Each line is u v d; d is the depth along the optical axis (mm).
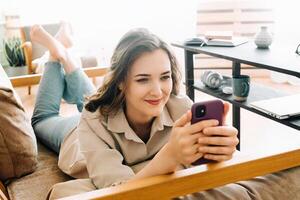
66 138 1245
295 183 740
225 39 2072
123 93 926
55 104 1618
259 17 3613
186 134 628
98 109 968
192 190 658
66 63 1633
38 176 1211
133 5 3602
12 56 3521
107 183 861
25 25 3531
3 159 1132
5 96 1101
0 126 1098
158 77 853
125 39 891
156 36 889
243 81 1760
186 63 2152
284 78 3455
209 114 641
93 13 3617
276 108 1576
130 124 992
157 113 885
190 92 2156
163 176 651
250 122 2594
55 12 3629
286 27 3246
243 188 716
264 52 1792
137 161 1014
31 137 1186
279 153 714
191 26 3652
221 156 659
